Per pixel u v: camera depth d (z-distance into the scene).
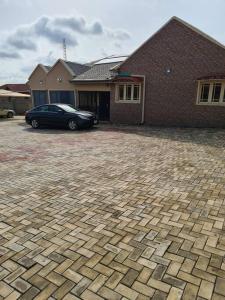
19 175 6.16
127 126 16.08
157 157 7.81
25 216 4.04
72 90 21.02
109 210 4.21
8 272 2.77
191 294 2.45
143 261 2.92
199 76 14.35
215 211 4.15
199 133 12.61
